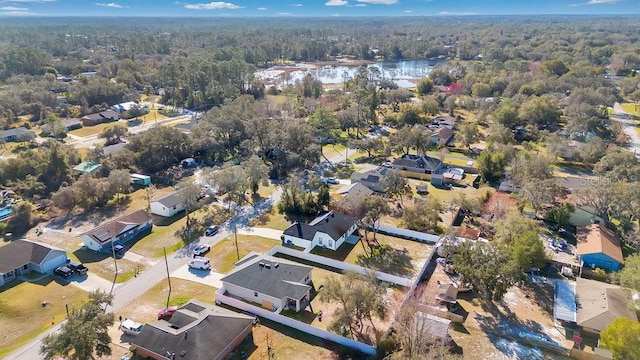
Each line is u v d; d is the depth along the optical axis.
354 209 61.94
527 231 51.84
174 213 70.00
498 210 64.62
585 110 116.19
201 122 108.00
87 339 34.38
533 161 77.19
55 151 79.88
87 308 37.09
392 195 75.56
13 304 46.16
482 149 105.94
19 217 64.00
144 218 65.06
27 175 76.56
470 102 140.75
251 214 70.00
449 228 59.56
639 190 60.47
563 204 65.56
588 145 93.94
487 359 38.38
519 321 43.66
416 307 42.59
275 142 92.31
